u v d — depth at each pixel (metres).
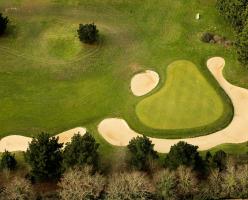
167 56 109.12
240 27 108.12
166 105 98.31
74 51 110.69
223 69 106.00
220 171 82.06
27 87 102.69
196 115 96.31
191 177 79.81
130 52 110.44
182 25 117.06
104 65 107.38
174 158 81.50
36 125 94.88
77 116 96.56
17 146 91.25
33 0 123.69
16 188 78.25
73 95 100.94
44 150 80.88
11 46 111.94
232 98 100.25
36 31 115.81
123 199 77.00
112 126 94.75
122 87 102.38
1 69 106.56
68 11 121.31
